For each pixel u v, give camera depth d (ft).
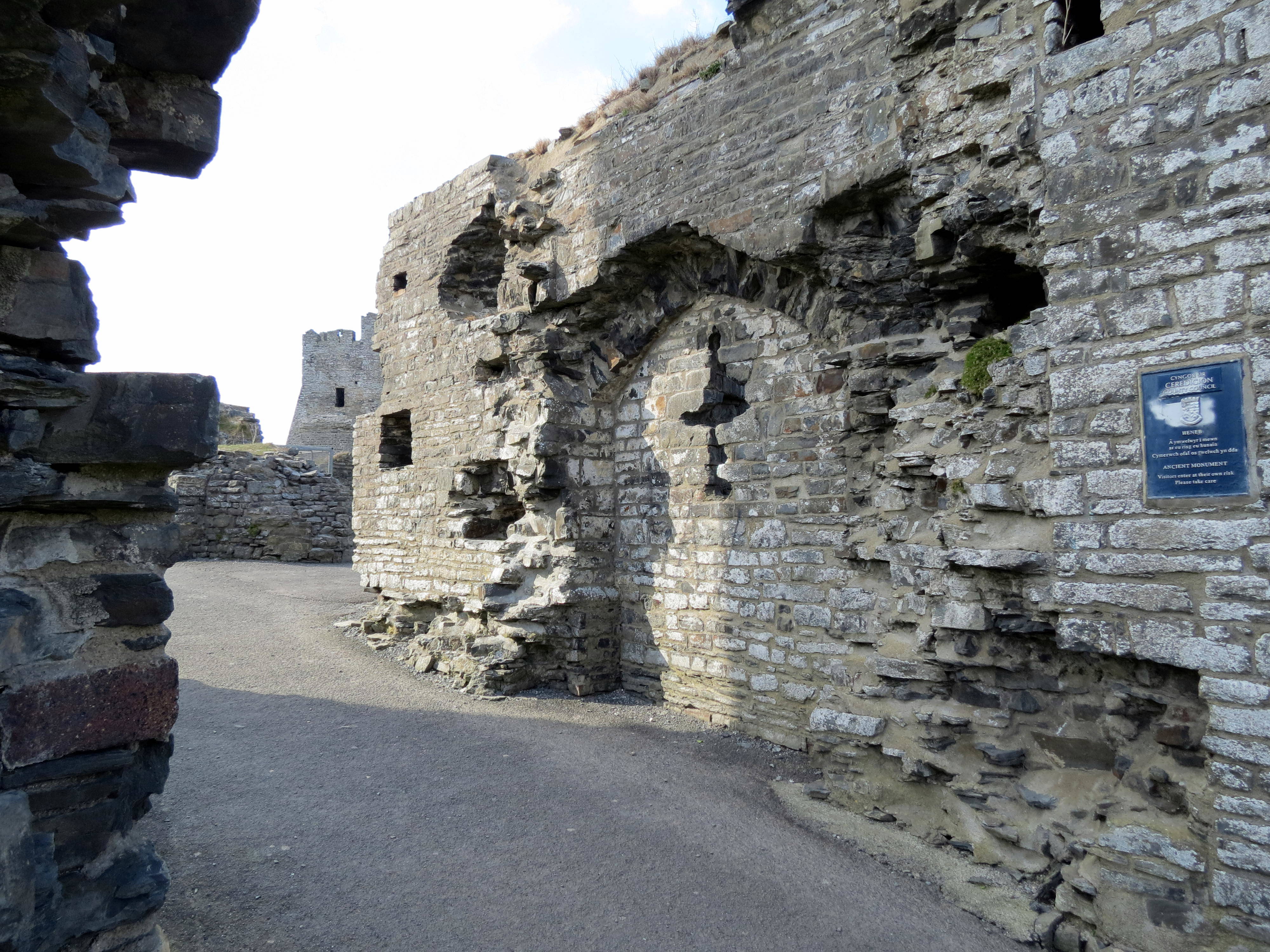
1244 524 12.41
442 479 37.14
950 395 18.31
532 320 31.12
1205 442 12.86
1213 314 12.91
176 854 16.63
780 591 24.18
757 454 25.17
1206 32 13.20
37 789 9.07
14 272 9.02
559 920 14.44
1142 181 13.80
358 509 44.19
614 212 27.58
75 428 9.11
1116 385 13.92
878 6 20.80
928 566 17.80
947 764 17.12
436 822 18.53
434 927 14.19
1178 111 13.44
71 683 9.24
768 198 22.99
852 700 19.60
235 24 9.20
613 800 19.81
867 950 13.66
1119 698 14.44
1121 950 12.99
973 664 16.74
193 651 35.68
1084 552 14.14
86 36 8.70
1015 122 16.81
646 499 29.25
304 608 46.93
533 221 30.25
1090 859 13.89
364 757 22.81
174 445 9.66
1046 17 16.49
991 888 15.38
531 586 30.81
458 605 34.94
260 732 24.93
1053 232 14.89
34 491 8.85
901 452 18.94
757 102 23.50
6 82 7.77
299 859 16.61
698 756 23.13
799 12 22.68
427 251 40.01
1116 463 13.84
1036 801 15.52
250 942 13.52
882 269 21.04
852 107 21.09
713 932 14.14
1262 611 12.16
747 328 25.79
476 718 26.73
